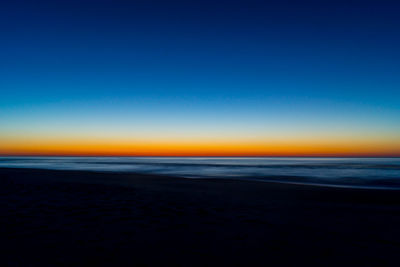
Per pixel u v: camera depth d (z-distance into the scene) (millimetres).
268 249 4676
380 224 6551
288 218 7125
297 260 4199
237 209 8289
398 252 4602
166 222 6461
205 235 5457
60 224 6051
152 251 4500
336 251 4621
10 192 10914
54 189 12203
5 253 4254
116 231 5617
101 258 4145
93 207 8086
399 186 18031
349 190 13492
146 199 9875
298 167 50875
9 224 5941
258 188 14250
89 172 25406
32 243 4754
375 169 42188
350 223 6629
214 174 30656
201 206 8664
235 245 4867
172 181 17734
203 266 3932
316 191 13094
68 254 4277
